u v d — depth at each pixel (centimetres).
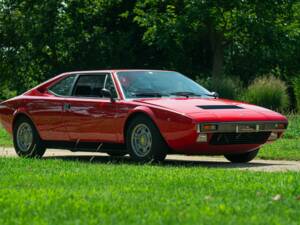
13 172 955
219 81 3319
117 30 4997
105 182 820
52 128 1325
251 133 1167
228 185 774
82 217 563
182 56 4750
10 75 5053
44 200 652
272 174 909
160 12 4747
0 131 2191
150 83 1258
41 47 4791
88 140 1269
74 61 4888
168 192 721
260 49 4584
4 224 537
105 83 1265
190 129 1112
